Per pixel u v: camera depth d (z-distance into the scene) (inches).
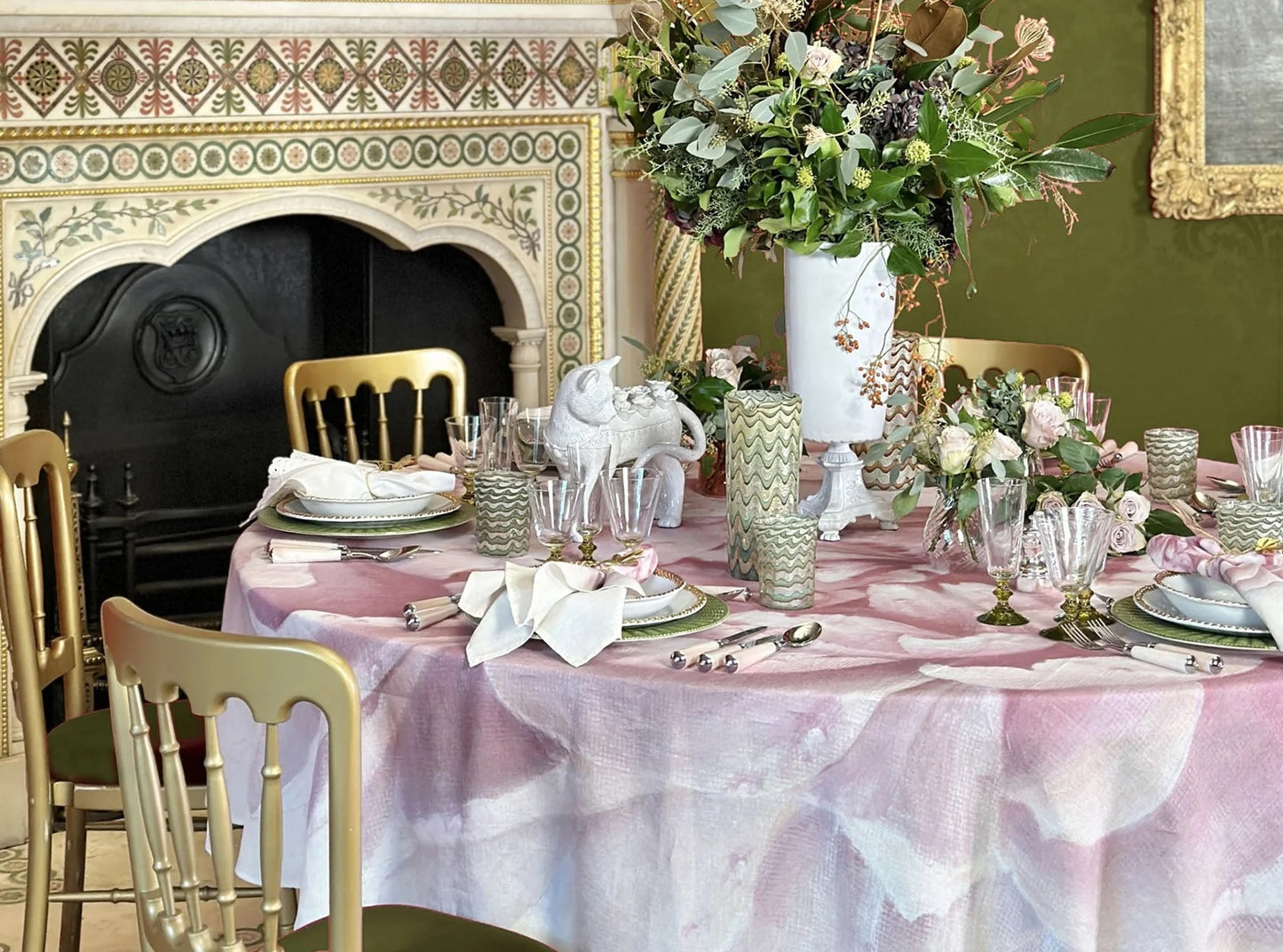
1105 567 94.7
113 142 156.7
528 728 75.9
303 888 81.7
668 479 107.2
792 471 92.4
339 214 170.9
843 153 93.7
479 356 189.6
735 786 72.5
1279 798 72.1
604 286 185.9
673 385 114.7
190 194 161.9
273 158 165.8
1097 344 209.8
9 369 153.6
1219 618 78.2
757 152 97.9
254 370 181.0
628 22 170.7
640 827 74.2
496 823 76.7
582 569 81.0
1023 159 99.9
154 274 173.6
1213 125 205.3
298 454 112.8
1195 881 71.2
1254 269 210.7
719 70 94.6
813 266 98.9
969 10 101.5
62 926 110.7
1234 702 71.2
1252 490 99.9
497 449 111.5
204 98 159.8
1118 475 95.2
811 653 77.5
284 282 181.0
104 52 153.9
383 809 80.1
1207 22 203.0
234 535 182.2
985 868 71.1
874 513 104.0
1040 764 69.6
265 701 62.0
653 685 73.0
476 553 100.0
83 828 110.6
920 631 81.5
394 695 79.2
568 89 179.0
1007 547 81.2
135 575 177.3
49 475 109.7
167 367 175.8
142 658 65.7
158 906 72.1
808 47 94.0
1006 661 75.5
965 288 204.4
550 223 182.2
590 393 100.9
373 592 89.7
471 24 169.9
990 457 91.5
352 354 185.2
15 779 152.6
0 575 103.4
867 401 100.7
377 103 169.2
